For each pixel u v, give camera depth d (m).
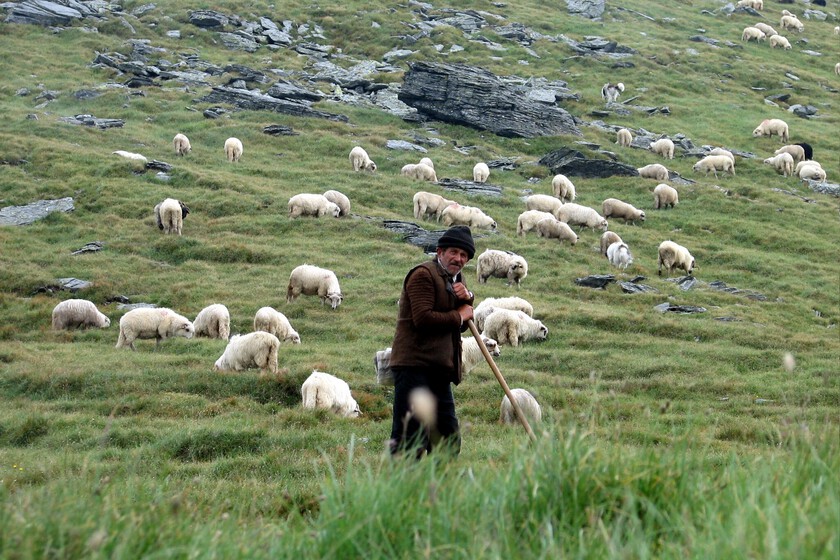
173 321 23.61
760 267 36.47
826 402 19.55
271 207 38.50
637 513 4.46
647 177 49.06
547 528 4.06
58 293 28.98
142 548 4.17
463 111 57.31
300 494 7.45
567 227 36.94
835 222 44.03
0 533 4.04
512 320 23.97
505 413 16.25
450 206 38.41
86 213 37.25
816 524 3.74
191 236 35.22
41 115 51.00
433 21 80.25
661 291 31.97
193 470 11.93
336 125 54.28
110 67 61.81
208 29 73.94
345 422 15.61
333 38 76.06
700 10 95.12
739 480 4.63
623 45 77.19
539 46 76.38
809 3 105.56
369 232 36.09
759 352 24.03
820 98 72.12
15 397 18.36
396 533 4.25
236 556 4.20
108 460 12.93
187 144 46.66
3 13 69.25
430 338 7.59
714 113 64.75
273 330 23.88
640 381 20.75
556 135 56.78
